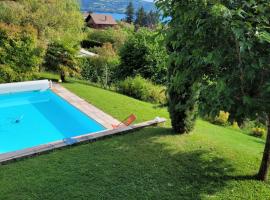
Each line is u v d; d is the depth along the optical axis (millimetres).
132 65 17641
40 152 6816
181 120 8023
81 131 9609
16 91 13258
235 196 5496
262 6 3889
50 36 19000
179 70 5184
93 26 64062
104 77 17391
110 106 11352
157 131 8500
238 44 3855
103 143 7562
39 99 12820
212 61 3982
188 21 4504
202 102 4828
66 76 16344
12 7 19391
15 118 11039
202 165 6562
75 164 6375
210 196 5473
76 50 15516
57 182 5648
